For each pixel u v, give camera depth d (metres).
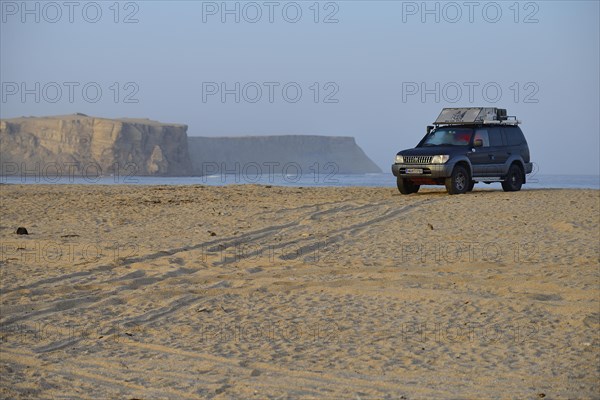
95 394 11.72
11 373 12.70
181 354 13.67
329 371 12.66
